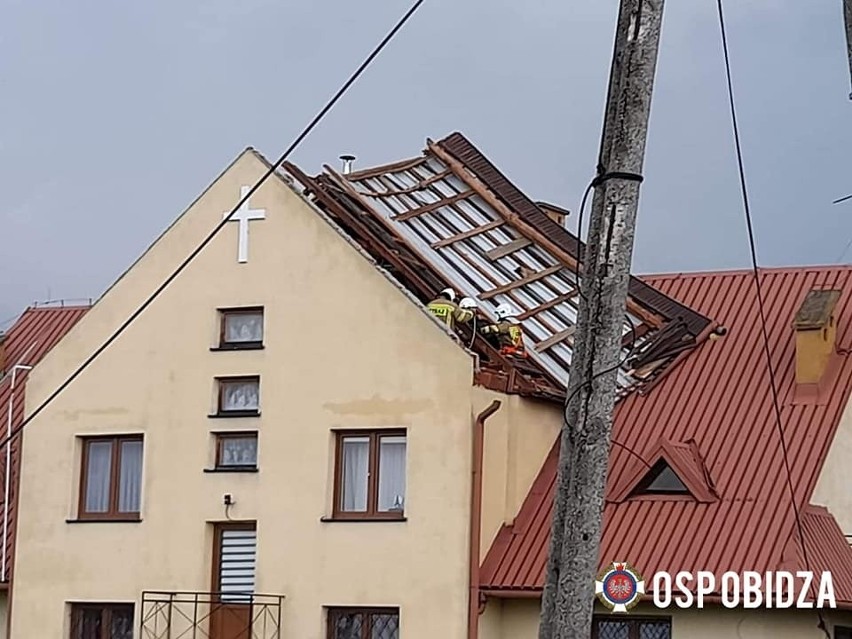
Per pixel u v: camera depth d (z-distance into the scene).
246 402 28.94
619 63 15.91
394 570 27.19
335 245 28.52
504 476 28.08
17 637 29.67
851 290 31.94
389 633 27.23
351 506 27.86
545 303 31.97
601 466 15.48
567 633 15.25
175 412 29.20
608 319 15.62
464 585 26.67
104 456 29.84
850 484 29.17
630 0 15.93
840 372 29.44
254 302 29.00
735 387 29.72
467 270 32.00
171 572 28.66
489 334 29.34
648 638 26.58
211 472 28.70
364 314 28.09
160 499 28.98
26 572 29.78
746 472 27.64
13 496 31.72
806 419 28.47
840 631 25.98
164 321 29.61
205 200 29.70
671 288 33.44
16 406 34.22
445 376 27.33
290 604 27.78
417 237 32.38
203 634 28.17
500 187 35.25
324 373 28.23
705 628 26.03
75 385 30.06
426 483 27.20
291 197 29.00
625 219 15.73
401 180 34.81
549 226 34.22
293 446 28.23
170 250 29.81
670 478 27.84
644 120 15.84
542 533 27.69
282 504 28.11
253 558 28.39
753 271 33.09
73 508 29.73
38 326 38.84
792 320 31.16
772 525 26.41
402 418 27.53
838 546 27.02
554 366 30.33
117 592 29.00
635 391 30.11
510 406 28.34
